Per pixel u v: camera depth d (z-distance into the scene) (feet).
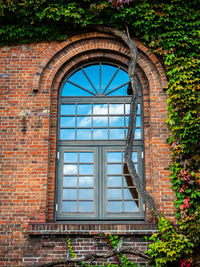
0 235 25.21
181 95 27.25
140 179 27.20
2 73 28.66
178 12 28.66
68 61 29.53
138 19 28.81
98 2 28.94
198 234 24.09
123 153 28.02
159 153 26.91
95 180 27.40
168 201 25.90
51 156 27.55
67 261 24.32
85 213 26.71
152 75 28.73
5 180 26.30
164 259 23.79
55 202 26.86
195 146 26.32
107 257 24.35
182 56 28.40
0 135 27.22
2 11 28.30
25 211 25.71
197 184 25.80
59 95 29.22
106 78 29.71
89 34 29.50
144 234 24.81
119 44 29.53
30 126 27.45
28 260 24.71
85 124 28.68
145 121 28.32
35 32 29.19
